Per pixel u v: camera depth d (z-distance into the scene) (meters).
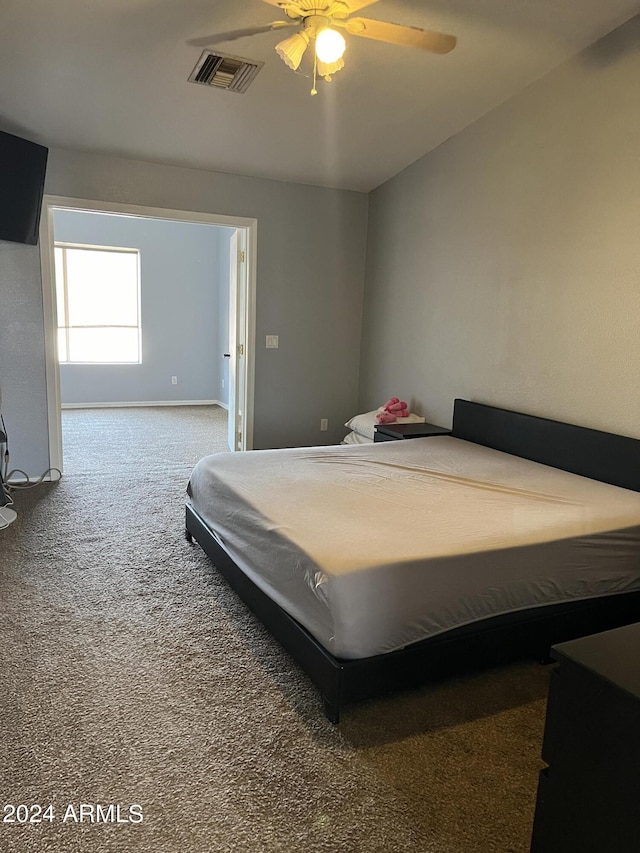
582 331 3.36
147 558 3.21
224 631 2.50
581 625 2.37
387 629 1.94
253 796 1.64
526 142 3.67
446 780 1.72
